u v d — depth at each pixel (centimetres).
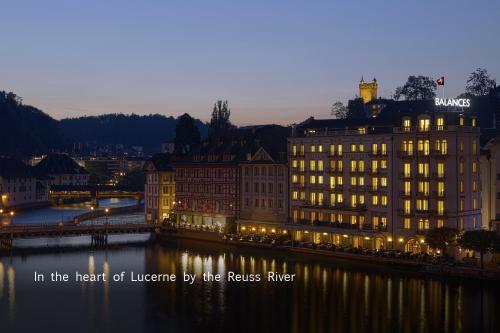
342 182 13538
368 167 13000
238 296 9844
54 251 14300
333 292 9869
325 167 13838
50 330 8231
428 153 12019
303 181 14338
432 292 9675
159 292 10206
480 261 10912
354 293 9762
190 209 17488
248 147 16050
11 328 8331
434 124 12144
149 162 18812
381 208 12725
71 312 9062
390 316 8588
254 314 8838
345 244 13100
